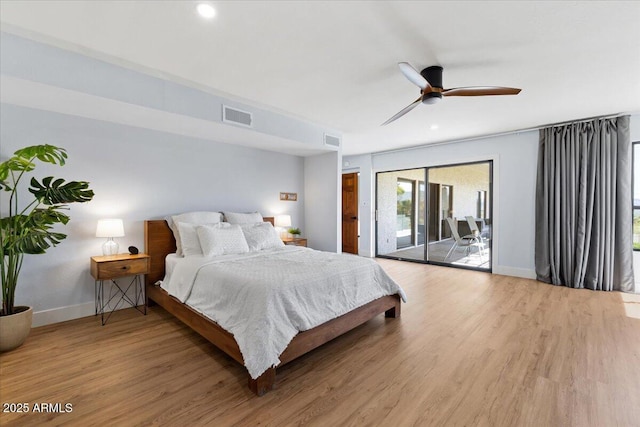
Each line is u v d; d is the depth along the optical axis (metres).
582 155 4.11
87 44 2.27
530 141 4.64
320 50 2.34
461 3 1.79
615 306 3.40
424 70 2.61
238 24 2.00
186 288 2.71
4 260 2.52
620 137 3.89
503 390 1.88
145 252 3.43
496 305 3.46
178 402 1.76
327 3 1.79
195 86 3.04
